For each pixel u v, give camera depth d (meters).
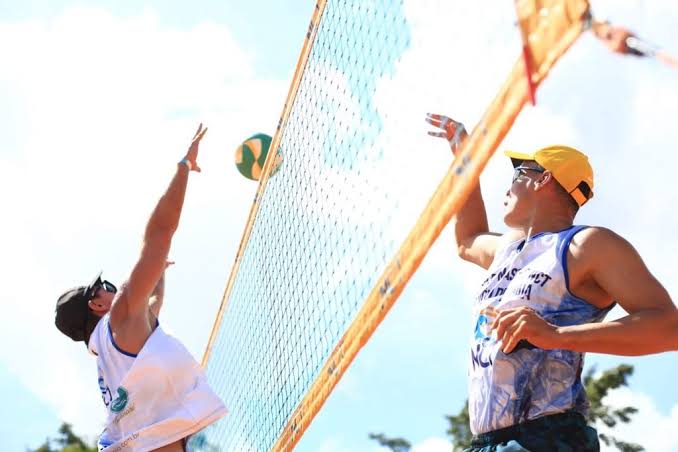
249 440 5.62
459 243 4.14
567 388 3.31
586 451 3.26
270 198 5.39
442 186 3.26
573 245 3.35
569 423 3.28
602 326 3.07
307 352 4.69
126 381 4.14
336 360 4.20
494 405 3.36
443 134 3.36
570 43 2.45
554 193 3.59
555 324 3.32
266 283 5.42
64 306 4.54
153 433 4.11
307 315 4.71
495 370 3.37
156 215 4.22
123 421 4.16
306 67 4.83
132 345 4.20
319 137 4.62
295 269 4.94
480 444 3.40
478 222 4.14
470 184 3.06
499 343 3.37
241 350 5.83
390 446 19.06
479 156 3.00
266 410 5.32
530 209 3.62
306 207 4.81
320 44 4.63
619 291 3.22
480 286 3.60
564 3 2.47
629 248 3.27
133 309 4.21
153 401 4.15
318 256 4.58
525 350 3.33
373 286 3.80
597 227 3.35
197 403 4.17
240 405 5.82
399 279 3.56
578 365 3.36
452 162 3.21
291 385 4.93
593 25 2.37
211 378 6.47
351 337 4.02
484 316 3.50
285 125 5.16
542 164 3.59
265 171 5.50
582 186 3.58
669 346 3.11
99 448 4.21
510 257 3.56
